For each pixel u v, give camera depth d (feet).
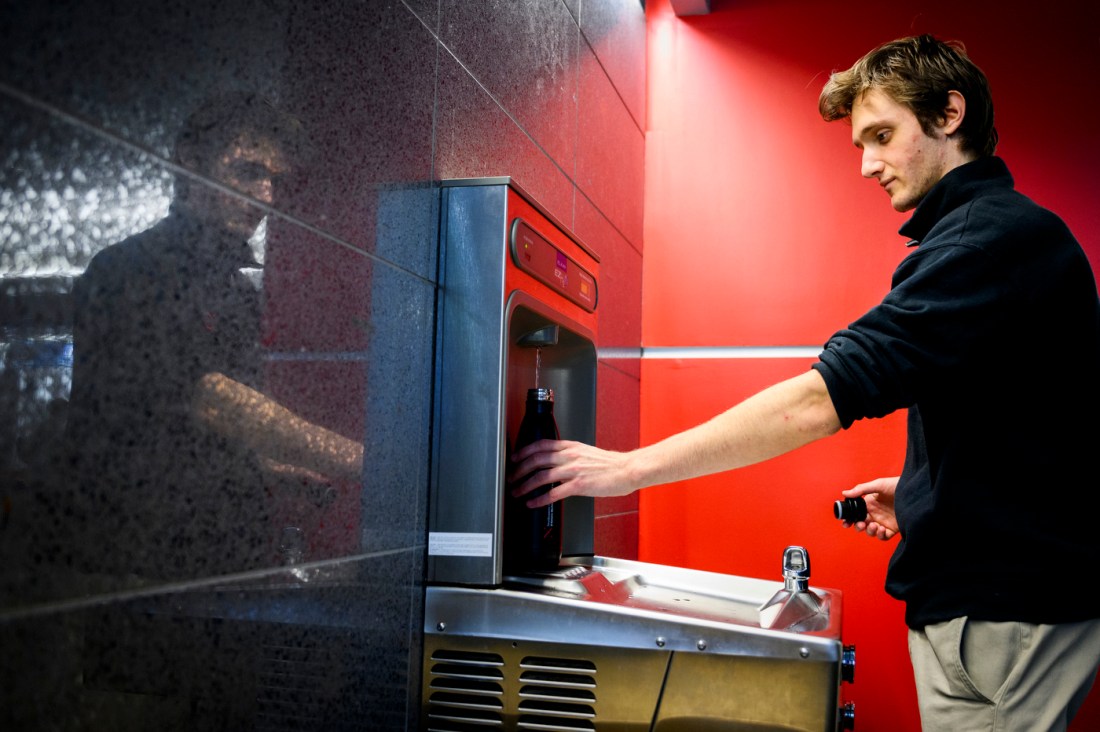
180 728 2.48
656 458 3.95
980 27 8.48
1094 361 3.76
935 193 4.14
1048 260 3.68
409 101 3.96
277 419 2.94
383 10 3.74
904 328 3.68
